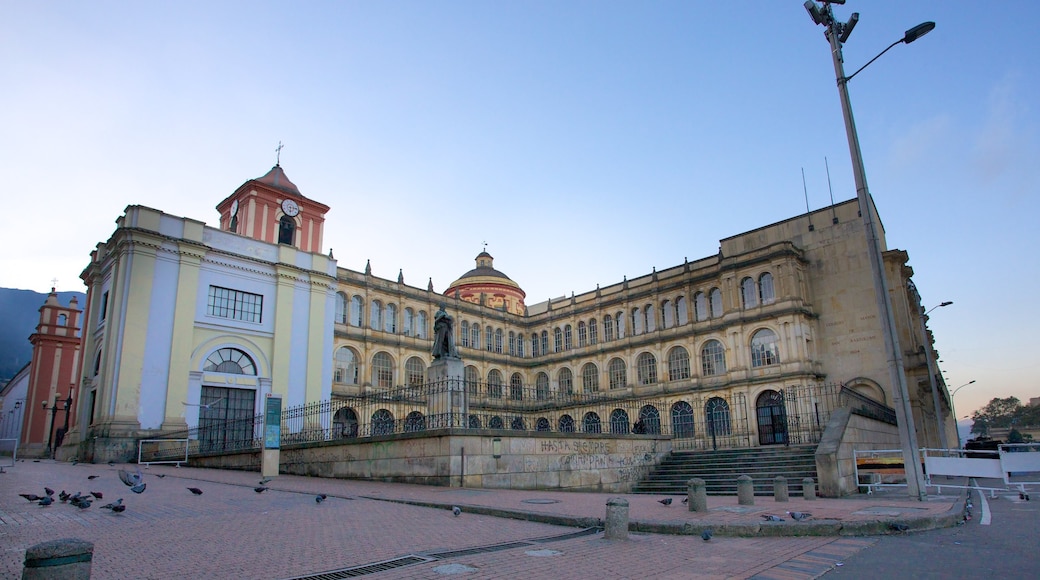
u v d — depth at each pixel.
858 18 18.48
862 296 45.84
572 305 61.91
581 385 59.88
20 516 11.66
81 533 9.98
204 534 10.16
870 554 9.54
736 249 52.91
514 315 65.38
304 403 40.84
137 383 34.09
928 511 13.35
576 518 12.14
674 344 53.19
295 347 41.41
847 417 22.72
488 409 59.00
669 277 54.69
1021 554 9.30
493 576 7.84
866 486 20.58
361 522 11.88
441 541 10.05
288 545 9.41
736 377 48.06
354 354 51.31
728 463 26.62
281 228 47.28
